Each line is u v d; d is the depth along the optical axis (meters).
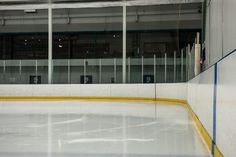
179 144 5.06
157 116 9.69
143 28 20.70
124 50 18.41
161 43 21.61
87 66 18.64
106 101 17.56
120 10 20.98
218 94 3.78
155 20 20.48
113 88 17.83
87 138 5.73
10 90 18.70
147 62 17.78
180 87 14.52
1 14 22.20
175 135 6.03
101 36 23.33
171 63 17.17
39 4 19.75
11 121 8.58
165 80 17.23
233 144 2.70
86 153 4.40
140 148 4.74
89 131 6.64
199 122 6.58
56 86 18.44
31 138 5.77
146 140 5.46
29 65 19.09
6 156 4.23
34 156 4.22
